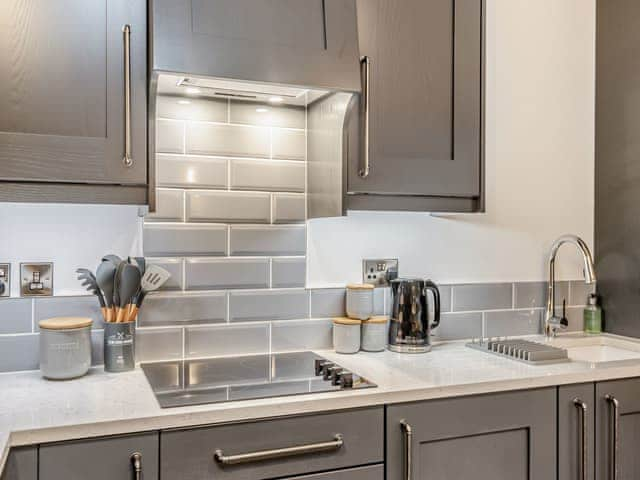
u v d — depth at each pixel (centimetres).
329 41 156
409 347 192
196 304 181
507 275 225
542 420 162
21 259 163
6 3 134
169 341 178
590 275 202
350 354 189
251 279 188
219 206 184
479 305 219
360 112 167
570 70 233
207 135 182
